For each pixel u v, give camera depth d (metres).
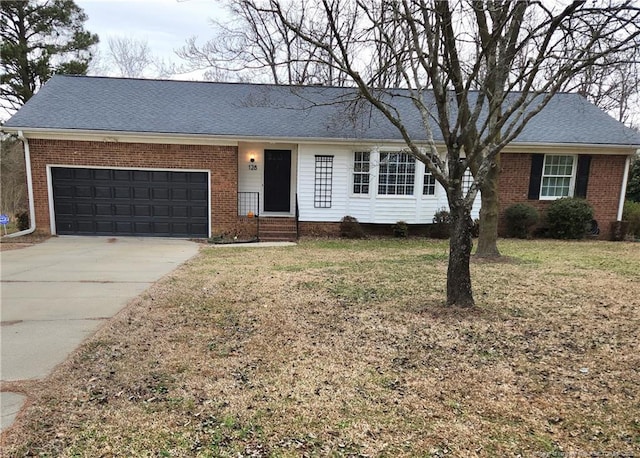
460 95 5.23
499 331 4.34
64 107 11.81
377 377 3.31
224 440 2.47
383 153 12.06
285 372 3.40
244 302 5.41
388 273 7.23
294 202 12.97
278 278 6.82
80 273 7.15
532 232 12.70
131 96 12.86
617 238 12.58
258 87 14.01
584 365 3.52
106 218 11.73
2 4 16.78
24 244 10.36
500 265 7.89
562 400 2.94
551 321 4.65
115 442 2.45
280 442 2.45
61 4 17.97
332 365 3.53
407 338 4.15
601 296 5.69
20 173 17.92
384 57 7.59
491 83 6.18
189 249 10.05
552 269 7.54
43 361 3.57
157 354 3.75
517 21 4.64
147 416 2.72
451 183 4.90
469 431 2.56
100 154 11.39
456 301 5.14
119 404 2.87
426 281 6.60
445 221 12.12
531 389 3.10
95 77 13.69
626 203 14.37
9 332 4.27
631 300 5.49
